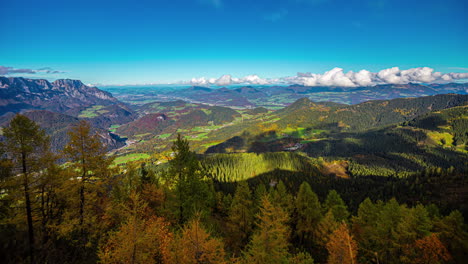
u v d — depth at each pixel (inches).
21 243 729.0
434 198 3284.9
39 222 884.6
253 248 952.3
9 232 749.3
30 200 832.9
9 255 663.1
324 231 1534.2
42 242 807.1
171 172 1154.7
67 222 900.6
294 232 1845.5
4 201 765.9
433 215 1681.8
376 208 1653.5
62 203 999.6
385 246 1343.5
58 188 900.0
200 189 1154.0
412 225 1300.4
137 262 652.1
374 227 1467.8
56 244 840.3
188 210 1118.4
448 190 3376.0
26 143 789.2
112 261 661.3
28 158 809.5
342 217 1717.5
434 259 1141.1
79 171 961.5
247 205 1753.2
